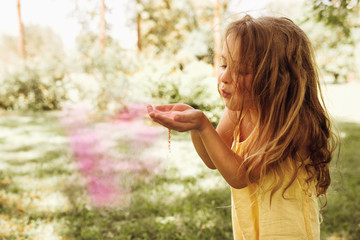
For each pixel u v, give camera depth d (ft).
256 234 3.72
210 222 10.49
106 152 19.92
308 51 3.61
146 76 26.18
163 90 24.80
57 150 20.85
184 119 3.11
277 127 3.37
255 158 3.38
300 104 3.35
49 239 9.77
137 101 30.22
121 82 33.27
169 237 9.80
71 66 40.52
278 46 3.34
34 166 17.08
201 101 21.68
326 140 3.70
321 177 3.86
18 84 43.09
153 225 10.43
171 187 13.76
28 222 10.78
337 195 11.85
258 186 3.52
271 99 3.34
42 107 43.29
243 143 3.74
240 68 3.34
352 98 51.24
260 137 3.44
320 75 4.02
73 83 40.29
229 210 11.28
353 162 16.49
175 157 18.34
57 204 12.10
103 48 40.78
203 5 63.31
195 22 81.35
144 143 22.00
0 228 10.11
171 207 11.56
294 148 3.43
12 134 26.94
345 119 32.65
